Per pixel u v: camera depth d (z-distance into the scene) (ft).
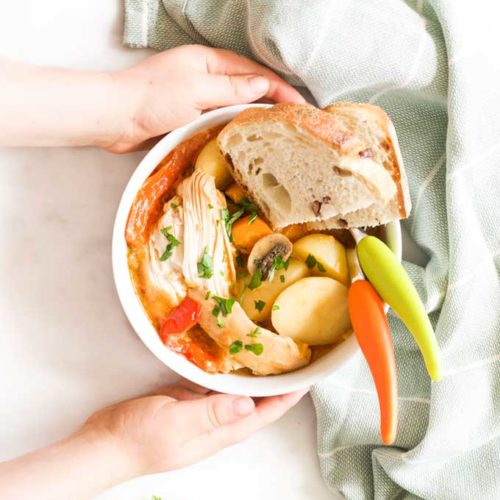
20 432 2.30
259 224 2.13
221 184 2.18
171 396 2.29
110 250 2.30
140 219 2.12
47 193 2.29
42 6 2.28
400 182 2.00
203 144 2.15
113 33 2.29
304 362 2.10
